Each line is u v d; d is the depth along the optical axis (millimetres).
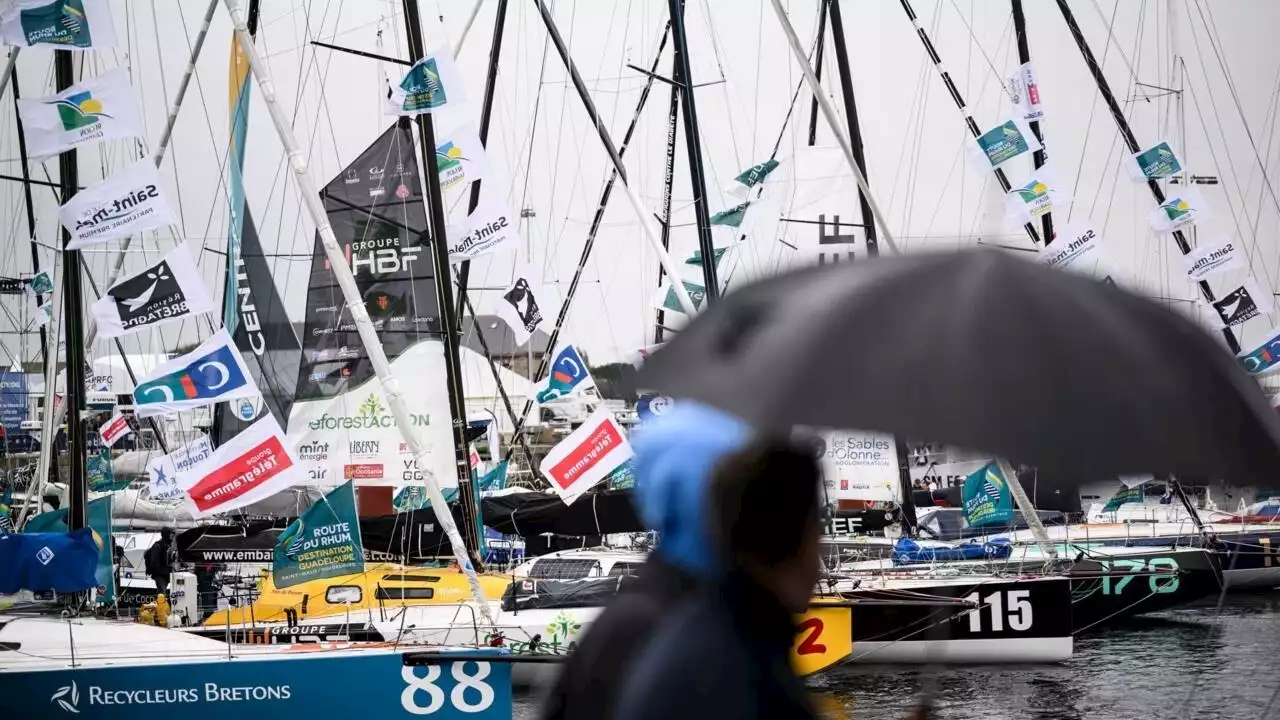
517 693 32062
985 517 41625
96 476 62000
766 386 4414
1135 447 4418
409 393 38750
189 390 28672
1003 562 43031
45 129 29234
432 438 38750
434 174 39500
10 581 27453
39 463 42500
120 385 83625
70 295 31797
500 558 49781
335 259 28312
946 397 4293
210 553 39438
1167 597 43969
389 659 24141
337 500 28500
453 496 43438
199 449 28031
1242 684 36562
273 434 28078
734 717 4523
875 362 4402
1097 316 4762
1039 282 4871
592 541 49938
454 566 39188
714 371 4656
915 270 4922
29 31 28984
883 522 50500
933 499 66375
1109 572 43656
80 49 29281
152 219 29000
